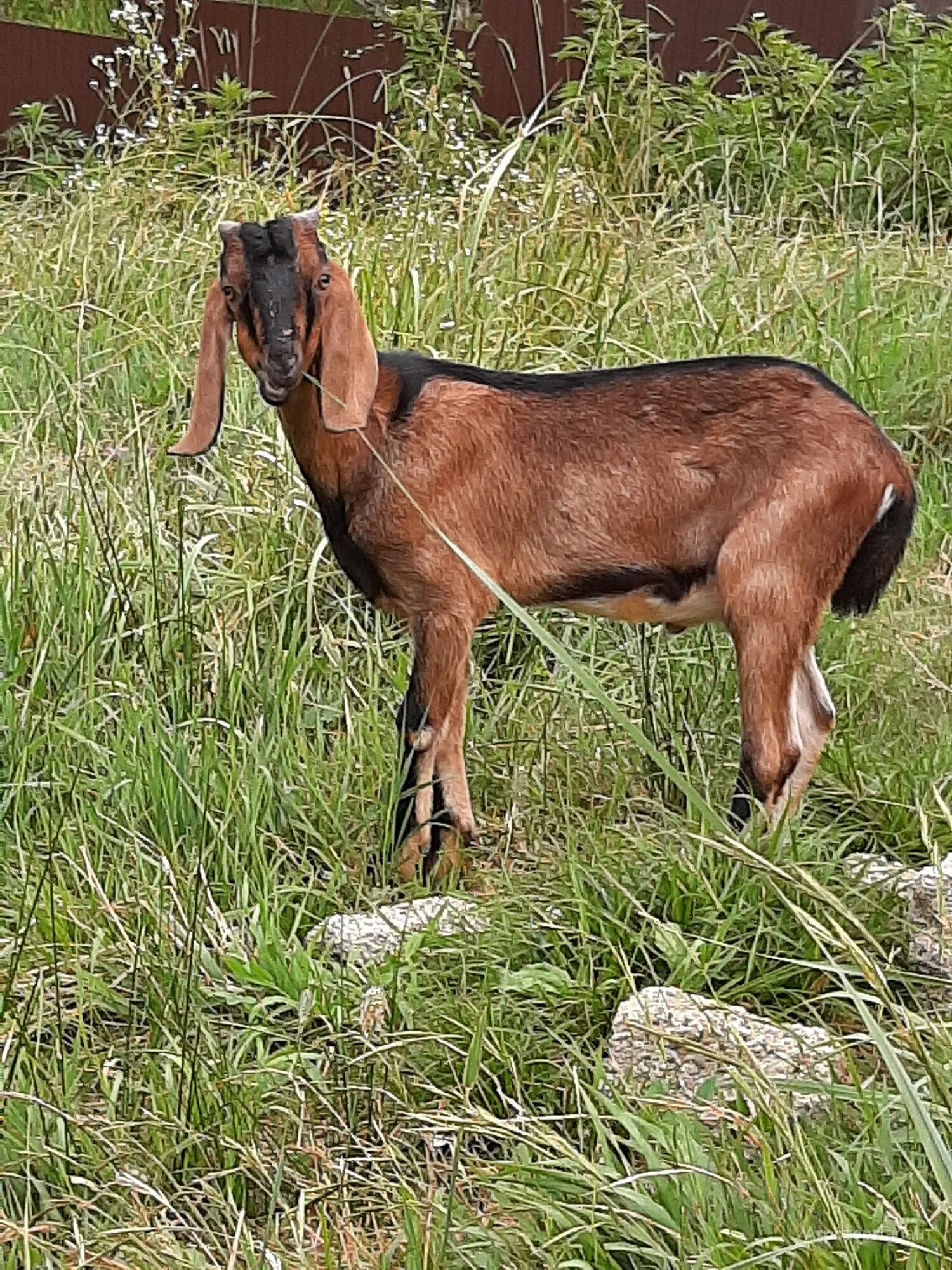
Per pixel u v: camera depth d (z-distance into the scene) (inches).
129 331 290.8
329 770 200.5
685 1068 146.8
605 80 396.8
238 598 226.5
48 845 179.5
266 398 165.2
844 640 222.7
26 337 297.1
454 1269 127.0
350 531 178.5
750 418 175.6
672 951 160.6
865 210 373.4
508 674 225.8
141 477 246.7
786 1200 124.1
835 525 174.6
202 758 194.1
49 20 501.7
